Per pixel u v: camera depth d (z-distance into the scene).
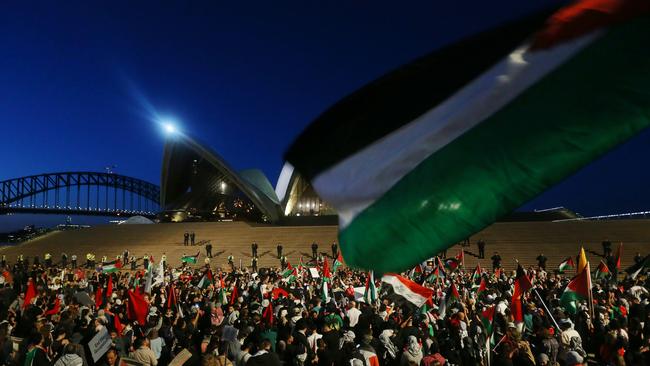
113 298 13.53
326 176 3.85
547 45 2.93
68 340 8.07
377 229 3.38
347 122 3.84
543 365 6.54
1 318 11.34
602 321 9.48
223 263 39.72
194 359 7.01
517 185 2.86
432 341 8.11
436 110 3.43
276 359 6.46
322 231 45.31
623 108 2.56
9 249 50.41
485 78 3.23
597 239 35.91
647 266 17.16
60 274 23.59
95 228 54.91
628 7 2.59
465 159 3.09
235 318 10.13
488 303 12.48
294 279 19.03
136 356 7.40
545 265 30.36
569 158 2.70
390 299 12.19
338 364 7.21
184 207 76.06
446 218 3.10
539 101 2.88
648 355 6.63
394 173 3.43
